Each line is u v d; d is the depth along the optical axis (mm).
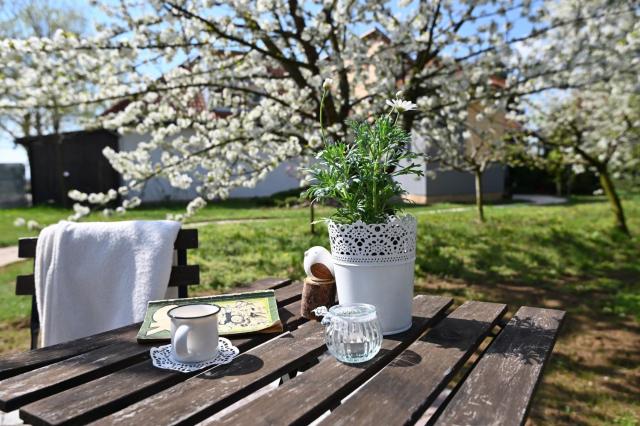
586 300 4715
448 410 1026
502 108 5852
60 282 2062
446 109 5621
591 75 5602
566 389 2883
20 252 2131
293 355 1297
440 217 10242
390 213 1524
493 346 1424
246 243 7133
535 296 4863
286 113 5148
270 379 1174
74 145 15445
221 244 7027
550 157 8859
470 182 16906
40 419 954
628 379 3008
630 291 5000
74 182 15688
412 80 5316
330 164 1494
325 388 1104
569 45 5551
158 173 5168
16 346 3564
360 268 1442
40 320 2070
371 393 1090
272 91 5836
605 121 7738
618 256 6738
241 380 1137
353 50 4871
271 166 5023
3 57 4344
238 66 5285
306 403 1029
